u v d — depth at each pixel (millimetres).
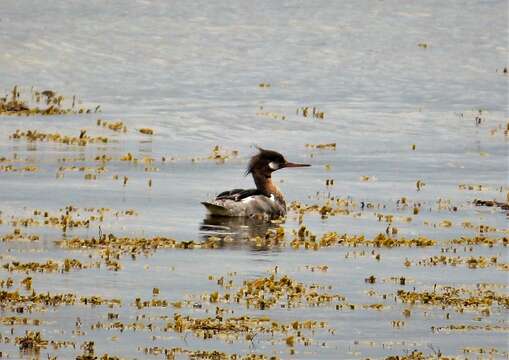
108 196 30141
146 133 42031
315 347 17188
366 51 63906
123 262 22297
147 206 28922
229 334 17703
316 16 73000
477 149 41156
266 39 66000
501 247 24922
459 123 46500
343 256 23594
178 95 50656
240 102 49312
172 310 18922
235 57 61219
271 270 22078
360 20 72312
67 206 28422
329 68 59312
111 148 38688
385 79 56844
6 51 57719
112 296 19656
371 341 17578
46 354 16406
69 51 59094
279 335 17750
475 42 67312
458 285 21234
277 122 45156
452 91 54062
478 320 18859
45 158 36062
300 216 28250
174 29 67312
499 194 32500
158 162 36438
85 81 53125
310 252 23922
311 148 40688
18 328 17625
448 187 33469
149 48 61812
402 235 26062
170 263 22391
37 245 23625
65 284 20359
